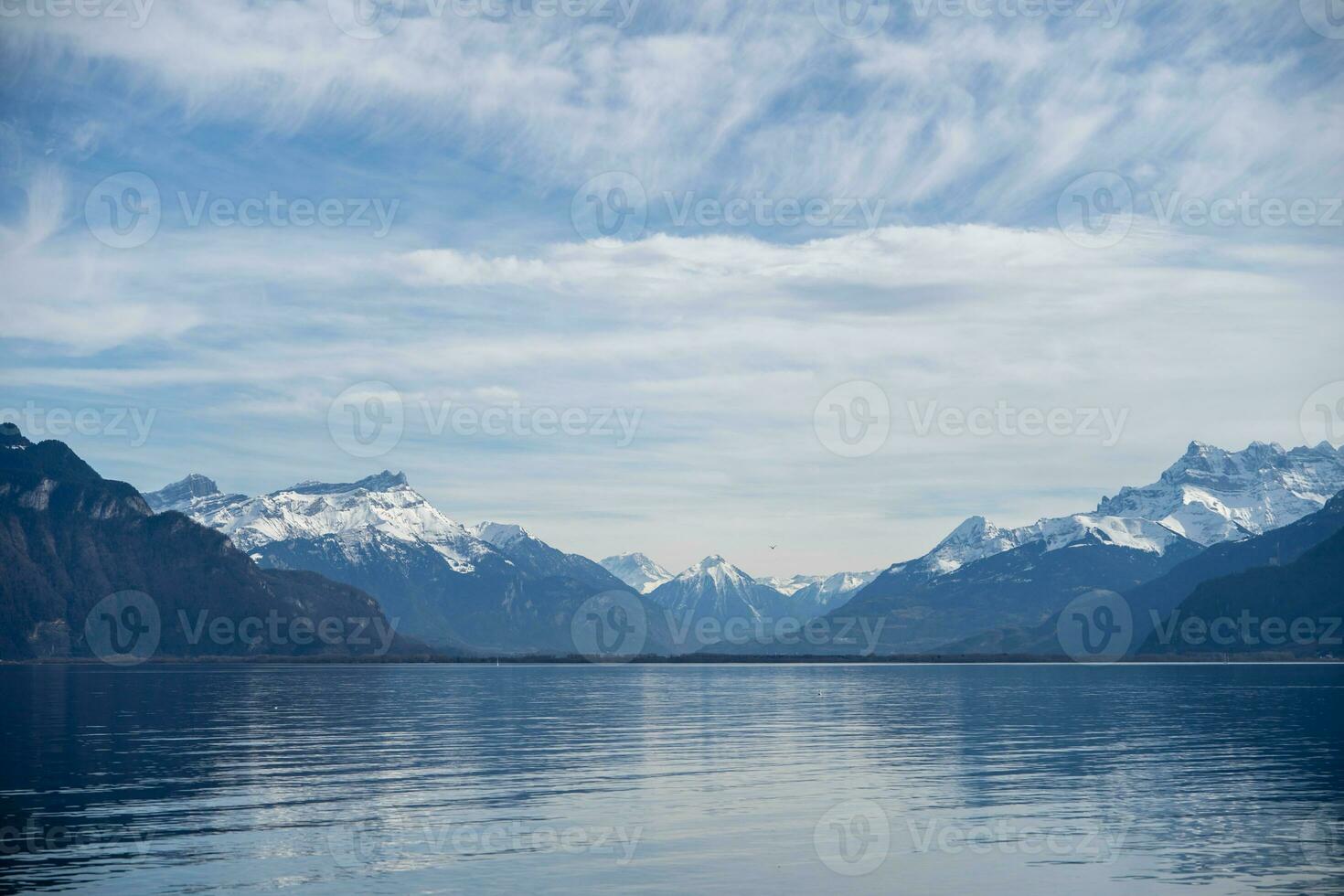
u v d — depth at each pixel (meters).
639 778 73.31
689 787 69.19
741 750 90.81
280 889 44.88
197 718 126.25
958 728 112.81
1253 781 72.06
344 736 102.88
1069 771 77.06
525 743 96.38
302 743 95.69
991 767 79.00
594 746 93.88
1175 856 50.91
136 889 44.59
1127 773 75.62
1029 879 47.16
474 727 114.38
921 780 72.56
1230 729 110.06
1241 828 56.53
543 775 74.56
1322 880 46.75
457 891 44.78
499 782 71.50
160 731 107.12
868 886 45.84
